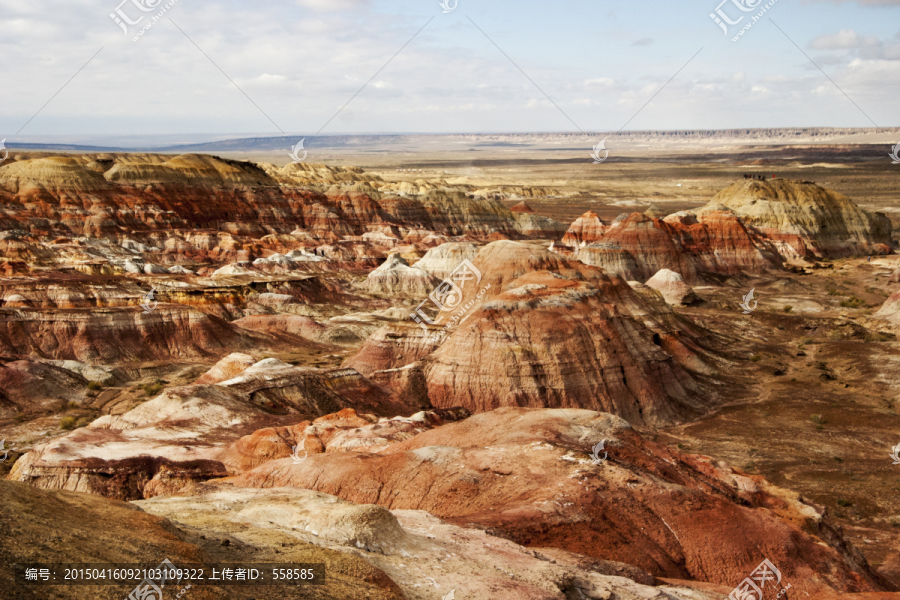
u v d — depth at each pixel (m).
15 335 79.38
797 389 70.12
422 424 45.97
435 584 18.33
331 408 57.31
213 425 49.72
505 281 82.94
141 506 22.94
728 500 31.75
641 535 27.22
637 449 34.84
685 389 67.62
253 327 99.81
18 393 65.25
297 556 16.83
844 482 45.38
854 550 32.44
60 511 14.49
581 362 62.03
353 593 15.66
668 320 84.38
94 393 70.06
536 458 32.09
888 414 60.38
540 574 20.28
